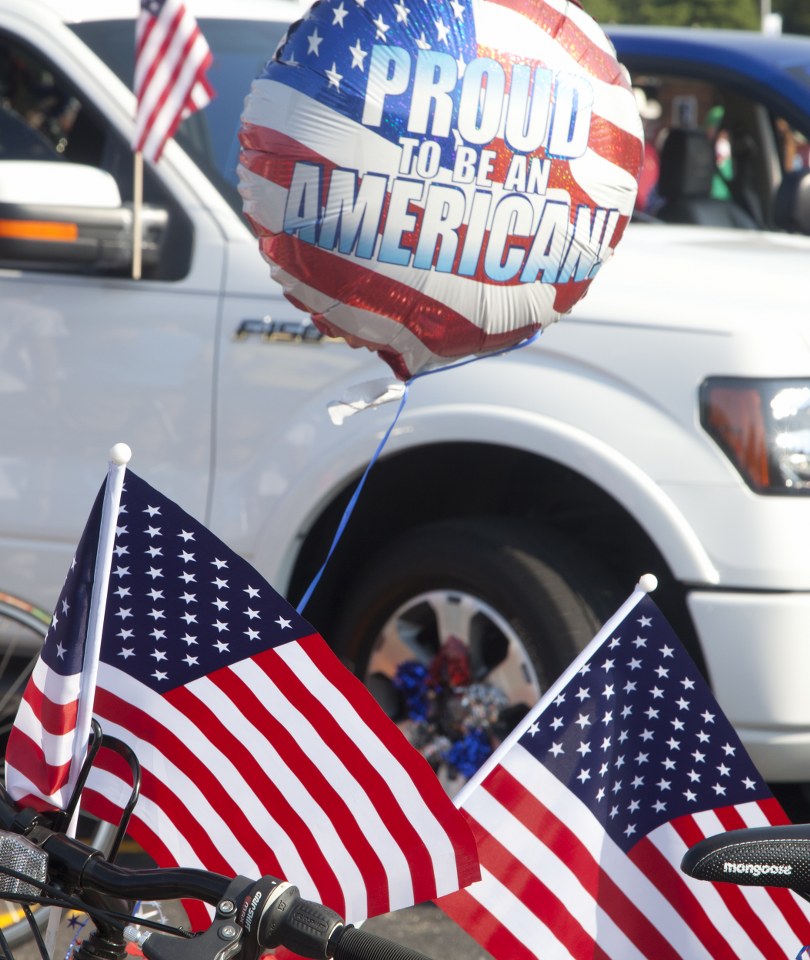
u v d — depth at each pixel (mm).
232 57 15898
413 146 6695
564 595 12703
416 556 13453
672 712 7031
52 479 14531
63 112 15422
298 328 13680
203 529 6465
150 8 13789
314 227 6809
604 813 6973
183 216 14383
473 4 6738
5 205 13430
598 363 12672
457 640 13289
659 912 6945
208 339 14039
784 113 19906
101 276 14422
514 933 6832
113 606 6535
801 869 5012
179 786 6621
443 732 13570
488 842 6832
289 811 6582
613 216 7371
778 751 12227
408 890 6535
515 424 12742
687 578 12227
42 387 14578
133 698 6613
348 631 14055
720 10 108625
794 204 18891
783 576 12055
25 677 13125
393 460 13789
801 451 12227
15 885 5504
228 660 6547
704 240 15523
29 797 6336
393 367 7777
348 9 6707
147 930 6043
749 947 6914
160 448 14195
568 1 7160
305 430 13586
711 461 12250
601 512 13758
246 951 4844
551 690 6953
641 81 20844
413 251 6883
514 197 6949
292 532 13656
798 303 12836
